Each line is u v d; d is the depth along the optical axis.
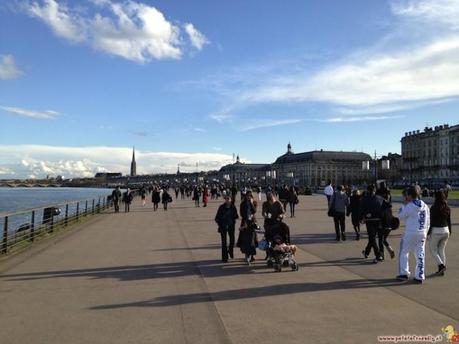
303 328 7.16
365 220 13.27
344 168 194.50
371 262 13.00
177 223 26.22
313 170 191.00
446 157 151.62
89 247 16.39
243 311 8.10
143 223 26.31
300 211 34.78
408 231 10.38
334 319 7.61
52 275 11.34
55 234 20.66
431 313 7.91
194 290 9.71
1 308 8.38
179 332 7.02
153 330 7.12
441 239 11.05
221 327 7.23
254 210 13.16
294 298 8.98
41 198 108.62
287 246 11.83
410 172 166.62
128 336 6.86
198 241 18.05
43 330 7.14
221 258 13.92
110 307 8.41
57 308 8.37
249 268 12.25
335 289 9.71
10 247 16.34
